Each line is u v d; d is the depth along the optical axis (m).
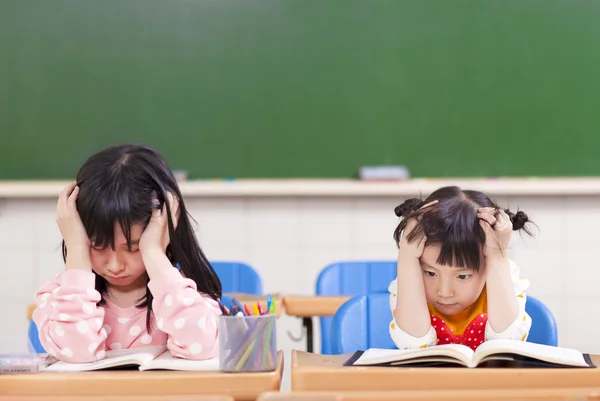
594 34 3.73
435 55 3.74
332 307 2.42
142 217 1.34
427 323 1.39
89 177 1.36
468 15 3.73
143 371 1.12
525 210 3.77
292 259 3.80
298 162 3.76
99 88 3.75
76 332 1.33
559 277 3.79
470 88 3.74
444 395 0.90
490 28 3.73
